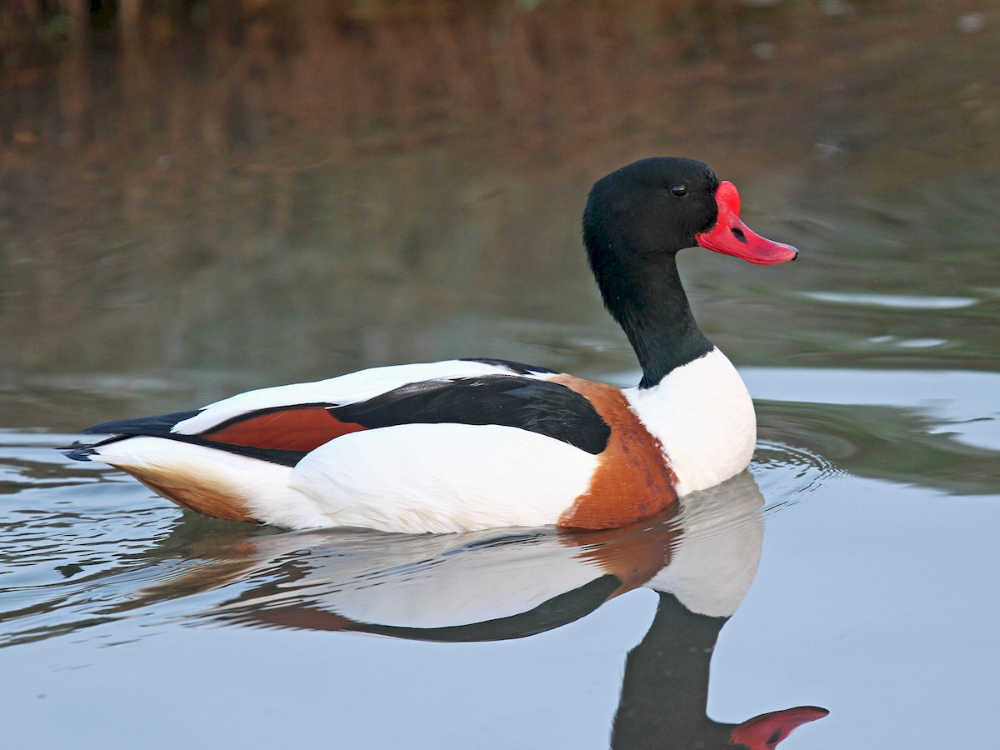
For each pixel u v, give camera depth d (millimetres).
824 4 23438
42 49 21094
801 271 12789
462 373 8398
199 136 17781
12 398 10539
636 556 7715
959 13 22062
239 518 8305
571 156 16438
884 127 16812
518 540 7957
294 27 22234
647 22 22531
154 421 8297
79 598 7375
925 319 11445
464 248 13859
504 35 21906
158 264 13711
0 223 15117
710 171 8703
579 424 8102
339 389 8305
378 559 7762
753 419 8695
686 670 6457
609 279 8766
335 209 15102
